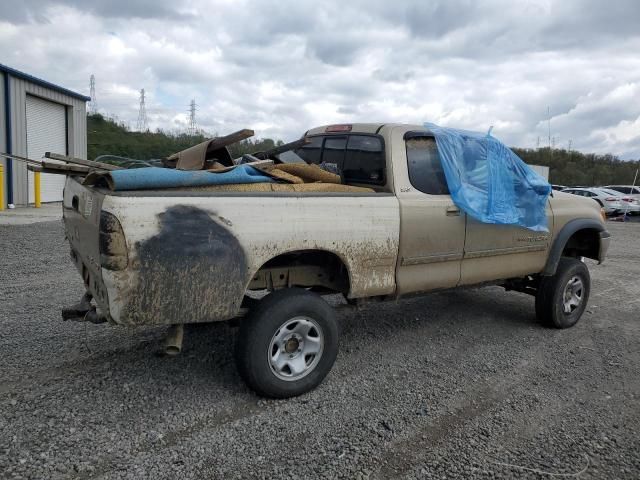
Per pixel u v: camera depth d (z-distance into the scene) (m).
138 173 3.27
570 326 5.99
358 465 3.05
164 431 3.30
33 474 2.78
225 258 3.40
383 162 4.54
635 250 13.27
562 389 4.26
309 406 3.74
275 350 3.75
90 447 3.07
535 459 3.21
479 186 4.93
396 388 4.13
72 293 6.31
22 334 4.84
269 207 3.61
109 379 3.98
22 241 9.81
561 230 5.77
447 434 3.45
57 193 19.53
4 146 15.90
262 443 3.22
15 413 3.40
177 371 4.19
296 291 3.83
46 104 18.53
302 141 5.16
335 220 3.93
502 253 5.20
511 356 4.98
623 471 3.12
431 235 4.55
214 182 3.62
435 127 4.98
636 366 4.84
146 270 3.15
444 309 6.52
